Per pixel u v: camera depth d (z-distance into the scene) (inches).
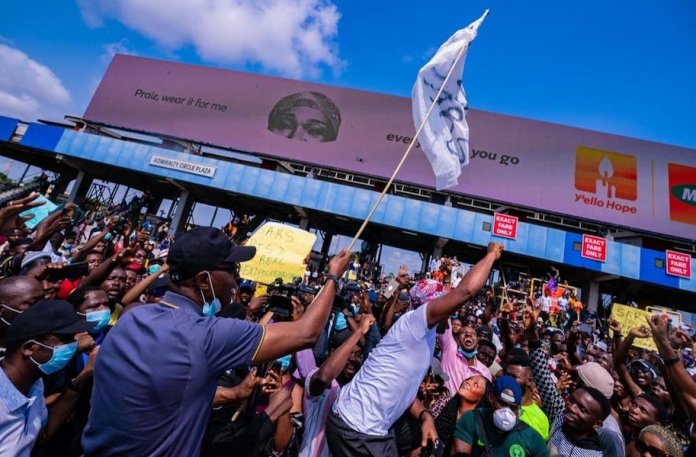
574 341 208.8
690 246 907.4
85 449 51.6
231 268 63.1
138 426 48.5
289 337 58.0
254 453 85.6
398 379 86.4
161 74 1128.8
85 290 114.9
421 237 983.6
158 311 55.3
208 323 53.9
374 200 864.9
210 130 1056.2
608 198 896.9
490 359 171.8
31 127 988.6
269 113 1053.2
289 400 96.7
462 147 129.9
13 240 158.4
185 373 49.7
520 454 97.8
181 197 1032.8
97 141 960.9
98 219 662.5
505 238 813.9
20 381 70.9
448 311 83.4
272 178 902.4
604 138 940.6
